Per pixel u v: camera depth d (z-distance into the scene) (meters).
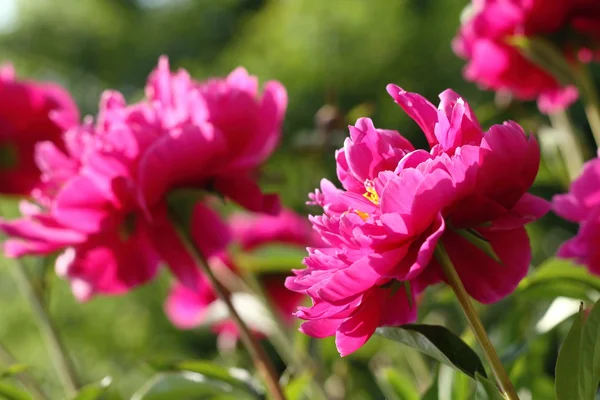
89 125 1.35
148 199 1.29
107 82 8.63
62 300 5.21
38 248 1.35
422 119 1.08
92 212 1.31
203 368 1.32
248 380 1.31
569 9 1.57
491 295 1.08
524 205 1.08
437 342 1.12
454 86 5.66
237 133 1.33
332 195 1.10
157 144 1.27
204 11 8.27
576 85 1.57
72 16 8.79
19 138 1.53
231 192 1.32
